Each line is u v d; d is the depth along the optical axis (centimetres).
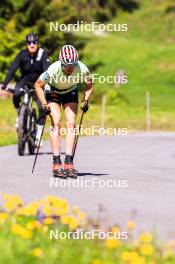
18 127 3209
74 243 1361
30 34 3228
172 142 4441
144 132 6475
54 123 2403
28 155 3300
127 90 14212
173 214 1773
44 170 2669
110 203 1934
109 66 16012
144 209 1844
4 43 10569
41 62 3247
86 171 2673
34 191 2136
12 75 3247
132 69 15900
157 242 1420
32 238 1390
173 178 2500
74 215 1703
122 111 8500
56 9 11069
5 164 2875
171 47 17588
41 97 2375
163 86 14675
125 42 17838
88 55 12438
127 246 1346
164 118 7944
